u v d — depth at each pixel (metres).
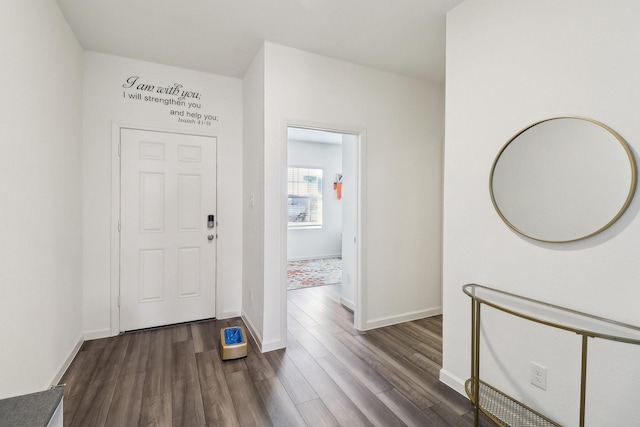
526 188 1.57
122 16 2.20
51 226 1.92
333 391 1.96
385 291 3.08
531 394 1.58
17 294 1.49
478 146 1.83
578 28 1.38
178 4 2.07
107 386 2.00
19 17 1.51
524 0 1.58
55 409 0.99
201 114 3.11
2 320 1.35
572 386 1.42
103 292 2.75
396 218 3.12
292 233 6.75
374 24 2.29
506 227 1.69
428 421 1.69
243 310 3.25
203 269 3.16
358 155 2.93
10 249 1.42
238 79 3.28
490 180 1.73
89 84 2.69
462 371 1.95
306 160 6.91
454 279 1.99
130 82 2.83
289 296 4.11
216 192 3.19
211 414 1.74
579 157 1.37
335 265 6.26
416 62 2.87
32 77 1.66
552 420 1.49
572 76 1.40
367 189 2.95
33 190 1.66
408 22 2.25
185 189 3.06
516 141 1.61
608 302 1.29
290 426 1.65
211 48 2.65
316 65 2.69
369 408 1.80
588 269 1.36
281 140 2.55
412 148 3.21
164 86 2.96
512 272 1.66
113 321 2.78
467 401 1.86
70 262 2.30
